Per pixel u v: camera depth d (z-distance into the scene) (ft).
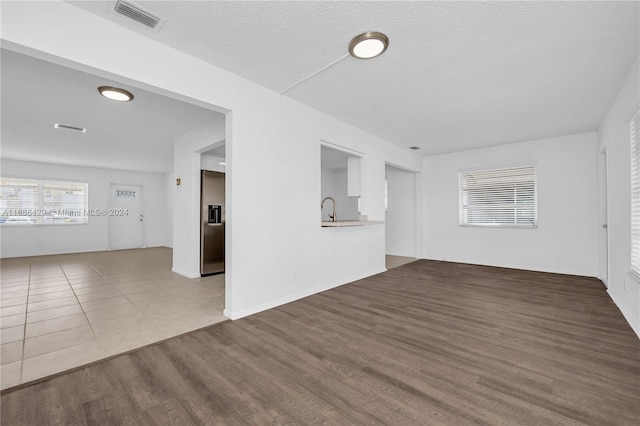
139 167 26.00
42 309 10.14
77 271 16.80
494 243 18.56
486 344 7.44
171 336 7.97
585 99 11.09
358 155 15.30
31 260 20.79
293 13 6.43
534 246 17.08
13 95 10.53
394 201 23.50
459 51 7.95
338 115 13.07
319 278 12.54
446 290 12.76
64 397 5.30
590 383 5.67
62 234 24.26
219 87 8.84
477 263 19.20
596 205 15.20
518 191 17.69
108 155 20.79
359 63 8.62
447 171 20.57
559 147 16.24
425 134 15.94
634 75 8.48
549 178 16.56
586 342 7.48
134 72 7.02
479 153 19.16
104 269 17.40
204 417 4.81
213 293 12.19
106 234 26.50
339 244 13.73
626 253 9.48
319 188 12.52
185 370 6.24
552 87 10.11
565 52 7.94
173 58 7.75
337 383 5.77
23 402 5.15
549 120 13.56
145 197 28.99
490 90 10.41
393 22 6.73
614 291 11.14
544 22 6.70
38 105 11.53
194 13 6.39
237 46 7.72
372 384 5.74
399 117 13.28
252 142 9.79
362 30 7.05
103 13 6.35
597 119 13.34
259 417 4.82
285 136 10.98
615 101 10.94
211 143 13.53
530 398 5.24
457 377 5.95
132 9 6.22
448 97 11.03
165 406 5.08
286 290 11.00
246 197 9.63
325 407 5.06
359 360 6.66
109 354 6.94
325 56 8.24
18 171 22.22
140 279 14.78
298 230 11.53
